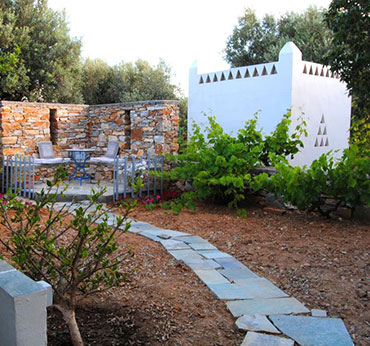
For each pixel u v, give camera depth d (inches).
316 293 150.9
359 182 243.0
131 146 436.1
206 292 151.4
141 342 113.5
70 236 213.2
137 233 235.0
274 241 219.8
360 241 210.1
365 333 121.3
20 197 362.3
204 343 114.8
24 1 687.7
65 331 119.2
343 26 288.4
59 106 464.4
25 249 110.7
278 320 127.3
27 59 682.2
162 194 365.1
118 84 855.7
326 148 488.1
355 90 303.3
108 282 119.6
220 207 316.8
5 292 85.7
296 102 439.2
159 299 143.3
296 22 851.4
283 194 276.4
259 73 462.6
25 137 433.7
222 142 316.8
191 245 211.8
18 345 83.7
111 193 354.3
